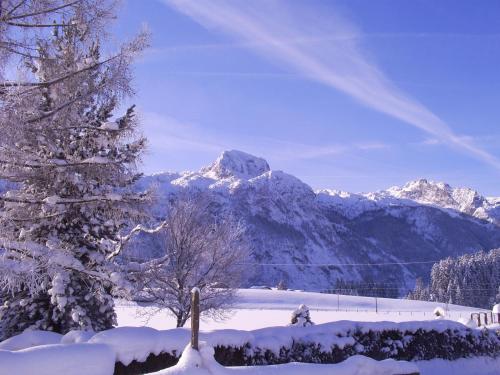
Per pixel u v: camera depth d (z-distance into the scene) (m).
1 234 11.09
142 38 10.18
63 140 13.06
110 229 14.81
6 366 5.09
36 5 9.31
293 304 88.25
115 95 10.39
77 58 10.61
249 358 9.73
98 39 10.32
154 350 7.43
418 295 141.88
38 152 12.63
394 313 76.81
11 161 11.38
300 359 11.00
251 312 58.44
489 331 18.55
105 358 5.81
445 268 139.75
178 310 21.19
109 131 12.62
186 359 5.70
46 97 10.50
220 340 9.01
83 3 9.63
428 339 15.54
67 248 13.74
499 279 131.75
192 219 20.75
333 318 53.78
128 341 7.13
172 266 20.20
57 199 12.85
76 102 10.63
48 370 5.33
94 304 13.98
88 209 14.04
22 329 13.92
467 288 132.00
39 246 11.87
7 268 10.02
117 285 13.52
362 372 6.98
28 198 13.09
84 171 12.78
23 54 9.28
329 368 6.64
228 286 21.61
